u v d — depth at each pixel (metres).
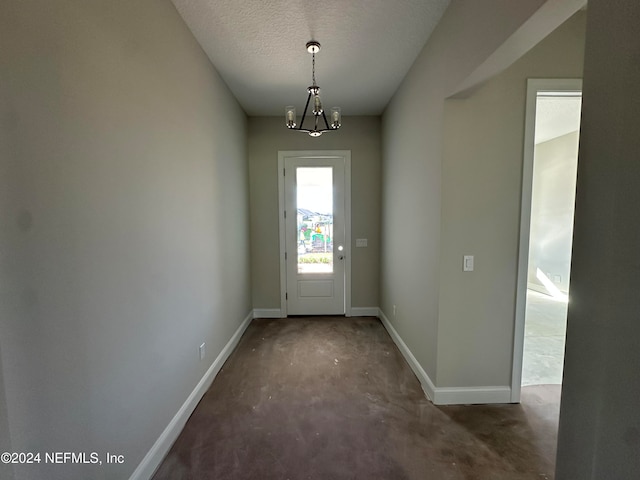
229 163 3.01
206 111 2.38
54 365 0.99
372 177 4.01
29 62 0.90
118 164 1.31
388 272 3.56
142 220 1.49
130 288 1.39
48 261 0.97
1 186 0.83
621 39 0.71
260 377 2.55
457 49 1.79
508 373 2.15
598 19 0.77
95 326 1.17
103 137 1.21
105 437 1.23
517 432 1.87
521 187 2.04
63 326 1.02
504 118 2.00
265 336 3.46
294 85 2.97
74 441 1.07
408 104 2.72
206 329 2.36
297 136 3.96
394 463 1.63
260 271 4.10
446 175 2.03
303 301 4.16
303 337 3.42
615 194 0.73
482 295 2.10
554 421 1.97
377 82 2.94
